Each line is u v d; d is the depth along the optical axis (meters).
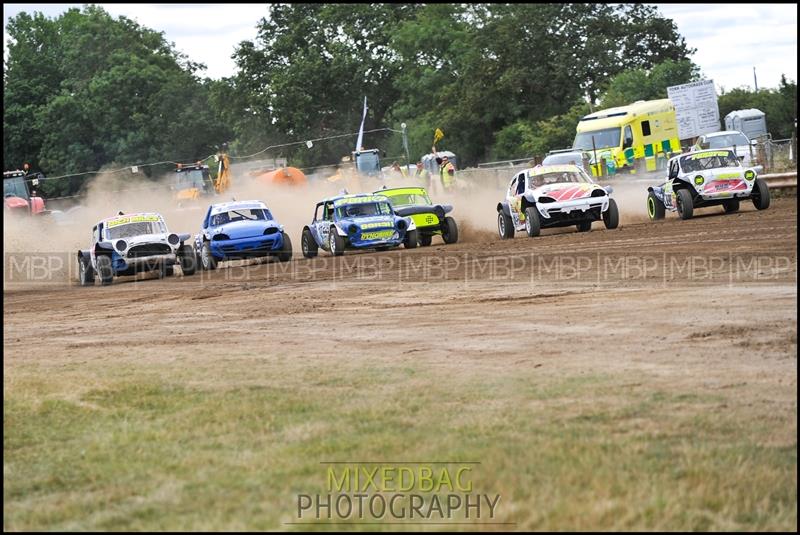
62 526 19.22
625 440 21.67
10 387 32.31
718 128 148.62
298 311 48.91
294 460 22.06
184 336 43.78
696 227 68.62
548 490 19.03
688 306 38.03
